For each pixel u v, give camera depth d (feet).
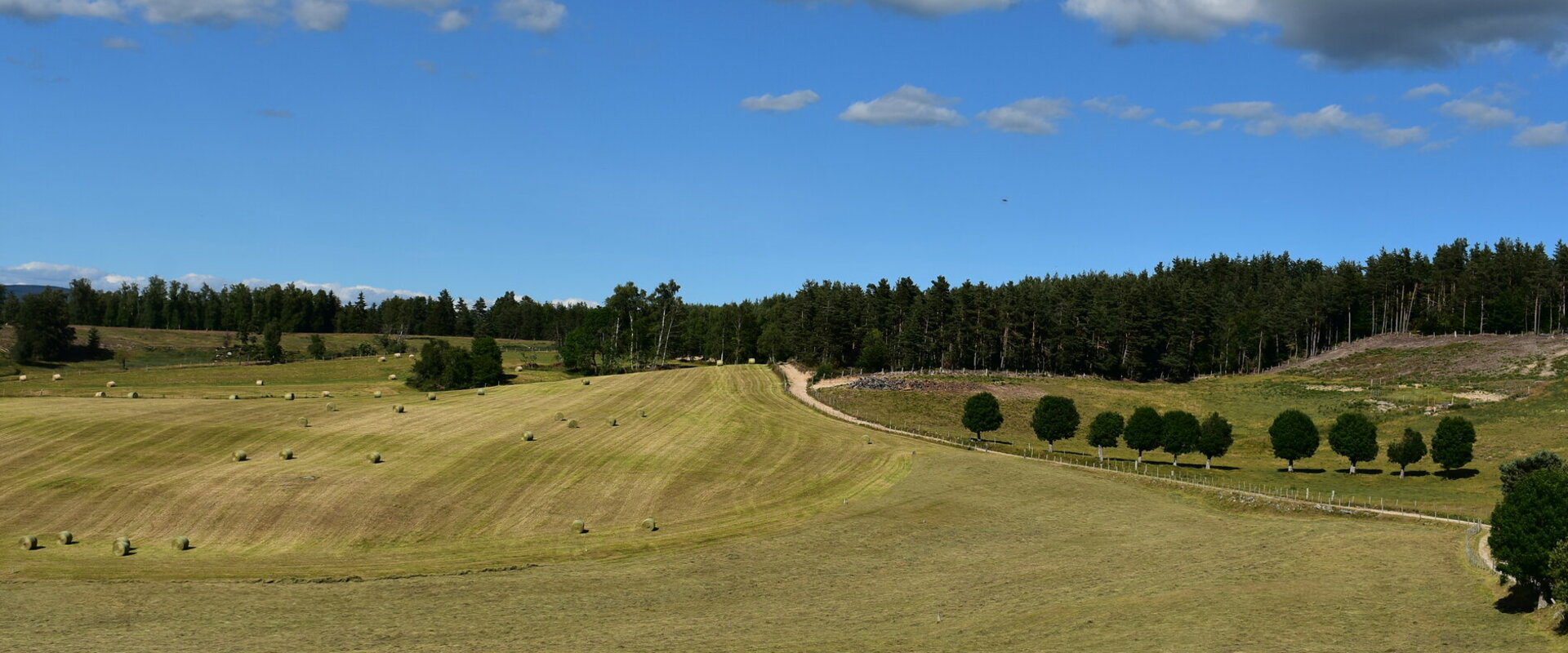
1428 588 137.39
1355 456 282.15
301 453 232.53
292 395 333.42
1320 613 125.90
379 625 128.16
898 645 118.73
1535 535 120.16
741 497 221.46
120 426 242.99
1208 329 543.39
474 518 193.36
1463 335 520.01
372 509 192.54
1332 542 171.53
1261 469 290.97
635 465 243.81
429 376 442.09
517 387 398.42
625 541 180.86
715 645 120.06
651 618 133.49
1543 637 112.37
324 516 187.01
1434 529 183.11
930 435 327.26
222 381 436.76
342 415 282.56
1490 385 398.62
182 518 181.88
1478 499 230.48
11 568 149.18
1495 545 126.31
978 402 325.83
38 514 180.24
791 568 162.71
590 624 130.31
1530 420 324.39
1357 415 285.84
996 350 534.78
